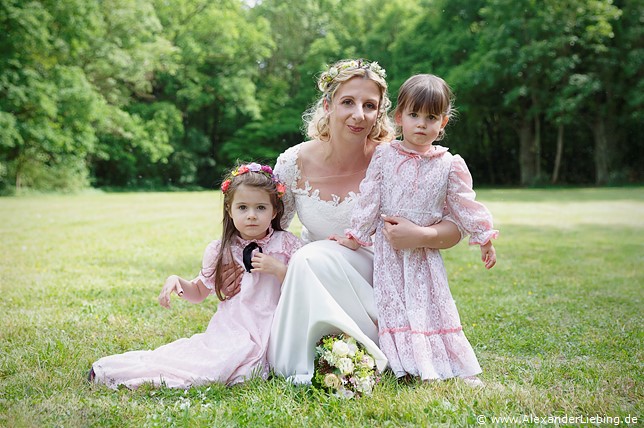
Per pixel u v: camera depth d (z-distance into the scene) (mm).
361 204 3105
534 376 2920
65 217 12984
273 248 3246
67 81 24469
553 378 2898
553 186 28922
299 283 2838
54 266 6422
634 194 21438
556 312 4426
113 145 29828
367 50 34406
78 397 2646
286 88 36062
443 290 3008
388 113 3531
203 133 35844
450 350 2951
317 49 34312
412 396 2588
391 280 3006
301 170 3434
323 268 2879
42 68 24516
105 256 7230
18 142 23953
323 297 2770
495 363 3201
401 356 2881
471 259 7270
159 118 30469
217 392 2729
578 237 9703
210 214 14094
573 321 4141
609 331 3852
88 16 24844
